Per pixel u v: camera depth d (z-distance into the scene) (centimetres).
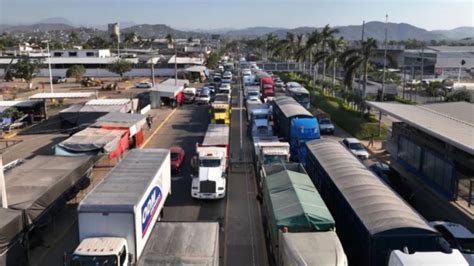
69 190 2552
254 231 2409
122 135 3644
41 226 2222
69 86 9319
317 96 7000
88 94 6106
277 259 1864
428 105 3759
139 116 4328
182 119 5600
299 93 6081
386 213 1811
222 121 4944
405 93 7331
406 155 3416
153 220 2181
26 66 8806
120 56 13100
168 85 7062
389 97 6525
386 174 3045
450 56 10888
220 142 3366
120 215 1808
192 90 6969
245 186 3133
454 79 9556
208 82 9956
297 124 3575
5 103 5447
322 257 1573
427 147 3092
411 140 3316
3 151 4053
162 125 5231
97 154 3225
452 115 3250
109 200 1870
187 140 4462
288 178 2288
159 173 2353
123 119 4153
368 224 1753
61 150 3262
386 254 1688
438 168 2902
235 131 5009
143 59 12594
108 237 1803
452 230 2130
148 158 2566
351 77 5656
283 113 3978
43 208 2197
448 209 2700
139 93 7975
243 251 2186
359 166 2466
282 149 3094
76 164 2745
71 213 2648
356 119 4938
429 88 6950
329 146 2898
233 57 18650
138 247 1856
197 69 10494
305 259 1557
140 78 11106
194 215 2605
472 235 2092
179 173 3381
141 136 4256
